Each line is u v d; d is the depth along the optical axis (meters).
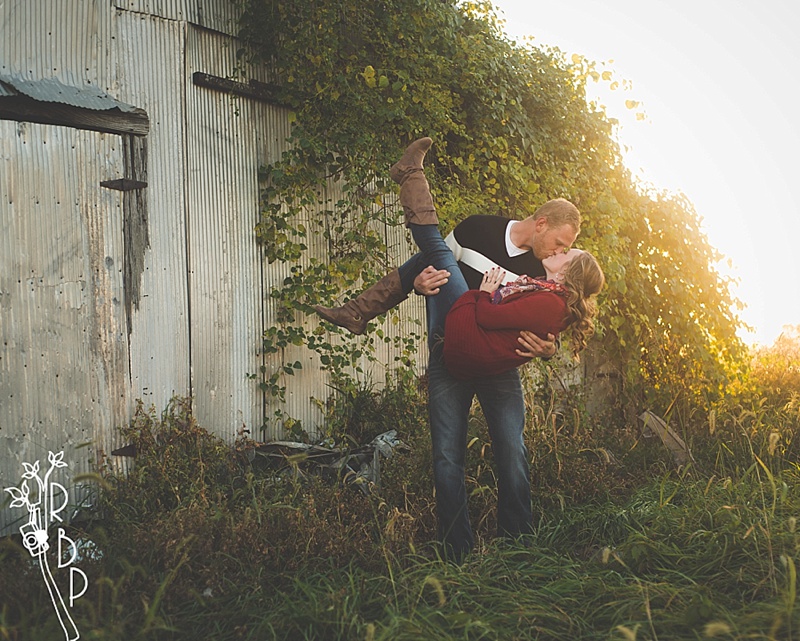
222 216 4.61
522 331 3.10
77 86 3.94
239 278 4.70
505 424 3.42
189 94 4.45
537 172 6.00
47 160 3.83
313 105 4.96
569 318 3.21
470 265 3.50
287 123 5.00
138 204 4.20
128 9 4.18
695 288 6.64
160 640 2.54
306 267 5.09
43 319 3.78
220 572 2.90
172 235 4.35
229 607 2.77
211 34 4.57
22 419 3.69
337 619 2.54
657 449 5.34
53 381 3.81
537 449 4.49
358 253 5.15
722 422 5.85
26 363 3.71
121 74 4.14
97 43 4.04
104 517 3.80
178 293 4.38
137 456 4.04
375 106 5.09
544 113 6.17
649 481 4.60
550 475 4.34
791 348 8.34
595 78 6.34
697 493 3.96
